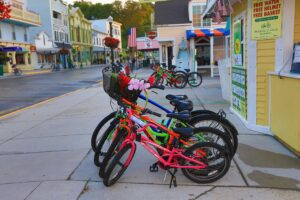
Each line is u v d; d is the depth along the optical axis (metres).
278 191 3.17
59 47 41.97
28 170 3.99
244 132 5.13
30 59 35.25
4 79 22.42
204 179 3.39
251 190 3.21
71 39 48.56
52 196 3.26
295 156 4.05
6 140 5.47
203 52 19.92
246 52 5.29
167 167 3.37
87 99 9.88
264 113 5.07
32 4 40.94
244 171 3.65
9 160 4.39
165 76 11.73
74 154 4.48
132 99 3.66
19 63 33.66
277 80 4.47
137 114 3.57
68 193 3.30
